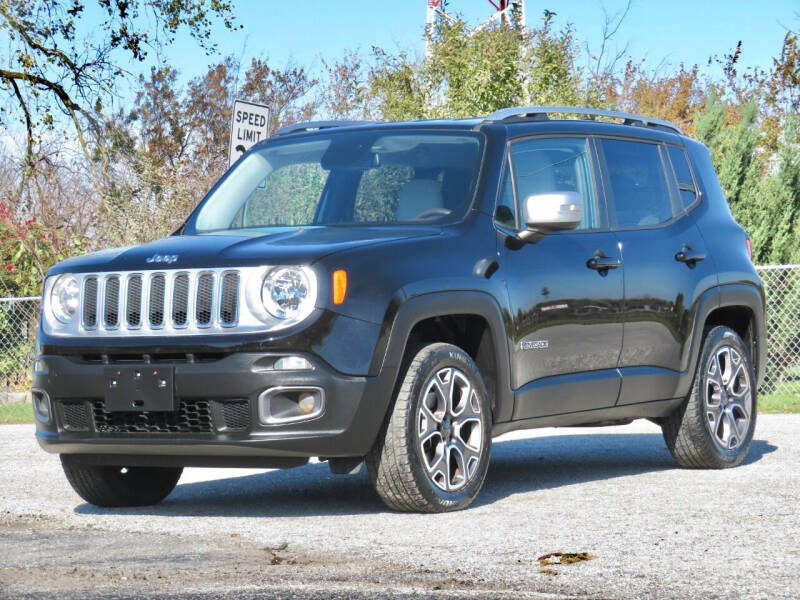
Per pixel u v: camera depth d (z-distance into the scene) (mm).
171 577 5004
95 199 19375
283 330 6230
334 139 8086
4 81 21766
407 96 20406
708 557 5305
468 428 6957
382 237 6785
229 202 8039
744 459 9344
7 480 8828
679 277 8406
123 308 6559
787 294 16609
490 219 7234
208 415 6328
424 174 7473
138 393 6391
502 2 22906
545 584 4781
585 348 7645
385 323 6398
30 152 20469
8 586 4879
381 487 6609
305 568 5156
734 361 8922
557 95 20078
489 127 7668
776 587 4688
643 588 4695
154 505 7555
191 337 6340
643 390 8133
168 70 23219
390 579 4902
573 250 7645
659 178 8727
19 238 18141
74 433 6707
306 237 6816
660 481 8078
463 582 4824
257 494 7977
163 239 7211
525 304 7207
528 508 6879
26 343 18125
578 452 10250
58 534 6301
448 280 6734
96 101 22047
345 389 6273
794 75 28031
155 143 33344
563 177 7922
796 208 17031
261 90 33094
